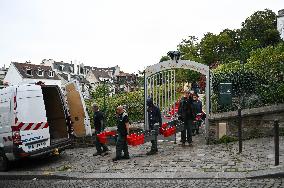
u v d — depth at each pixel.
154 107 11.73
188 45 57.28
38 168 10.62
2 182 9.64
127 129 10.59
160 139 13.09
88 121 13.09
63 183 8.82
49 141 10.99
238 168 8.48
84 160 11.23
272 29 49.22
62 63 103.25
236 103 13.61
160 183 7.95
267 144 10.93
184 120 11.98
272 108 12.24
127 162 10.30
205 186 7.41
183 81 23.34
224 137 12.05
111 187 7.98
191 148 11.62
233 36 57.72
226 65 20.22
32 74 81.19
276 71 14.05
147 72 13.55
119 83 54.38
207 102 12.62
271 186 7.05
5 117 10.44
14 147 10.20
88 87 44.03
